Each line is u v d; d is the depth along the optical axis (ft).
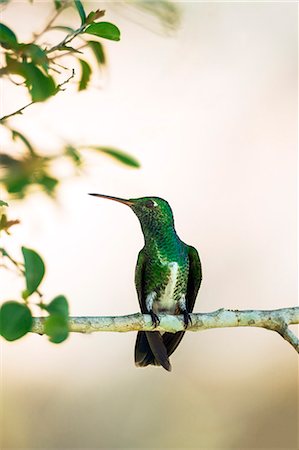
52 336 11.34
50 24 13.12
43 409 42.96
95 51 13.60
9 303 10.96
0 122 12.59
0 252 11.59
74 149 12.03
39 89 12.28
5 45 12.21
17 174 11.89
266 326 21.35
